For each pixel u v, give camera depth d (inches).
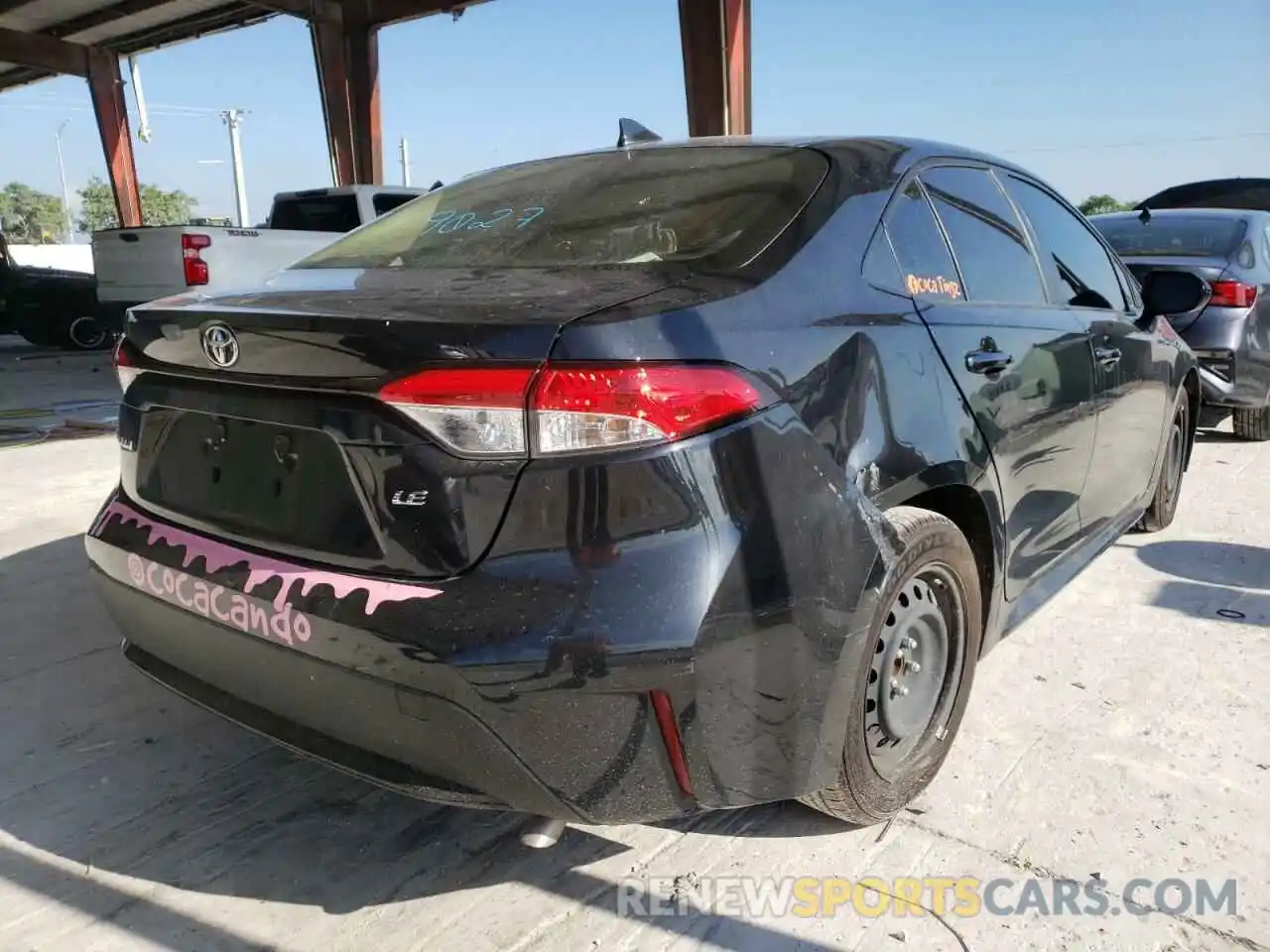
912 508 89.2
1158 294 149.5
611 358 67.0
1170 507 184.4
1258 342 240.1
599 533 66.4
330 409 72.3
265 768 105.7
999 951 78.2
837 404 79.4
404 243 103.3
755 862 89.4
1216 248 243.9
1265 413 253.4
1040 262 124.8
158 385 87.1
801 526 73.6
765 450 72.0
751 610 69.9
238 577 77.4
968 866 88.4
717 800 74.0
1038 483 113.2
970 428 95.7
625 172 105.9
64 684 124.3
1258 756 106.3
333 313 72.7
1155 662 129.0
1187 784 100.6
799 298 80.7
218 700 85.3
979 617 101.0
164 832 93.9
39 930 80.5
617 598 66.0
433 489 68.2
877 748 89.1
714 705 69.5
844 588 76.5
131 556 87.0
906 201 100.0
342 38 642.2
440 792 72.1
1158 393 153.9
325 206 398.0
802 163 96.8
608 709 67.0
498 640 65.7
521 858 90.3
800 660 73.8
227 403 79.5
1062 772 103.0
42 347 573.3
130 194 850.8
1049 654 131.5
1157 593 153.6
